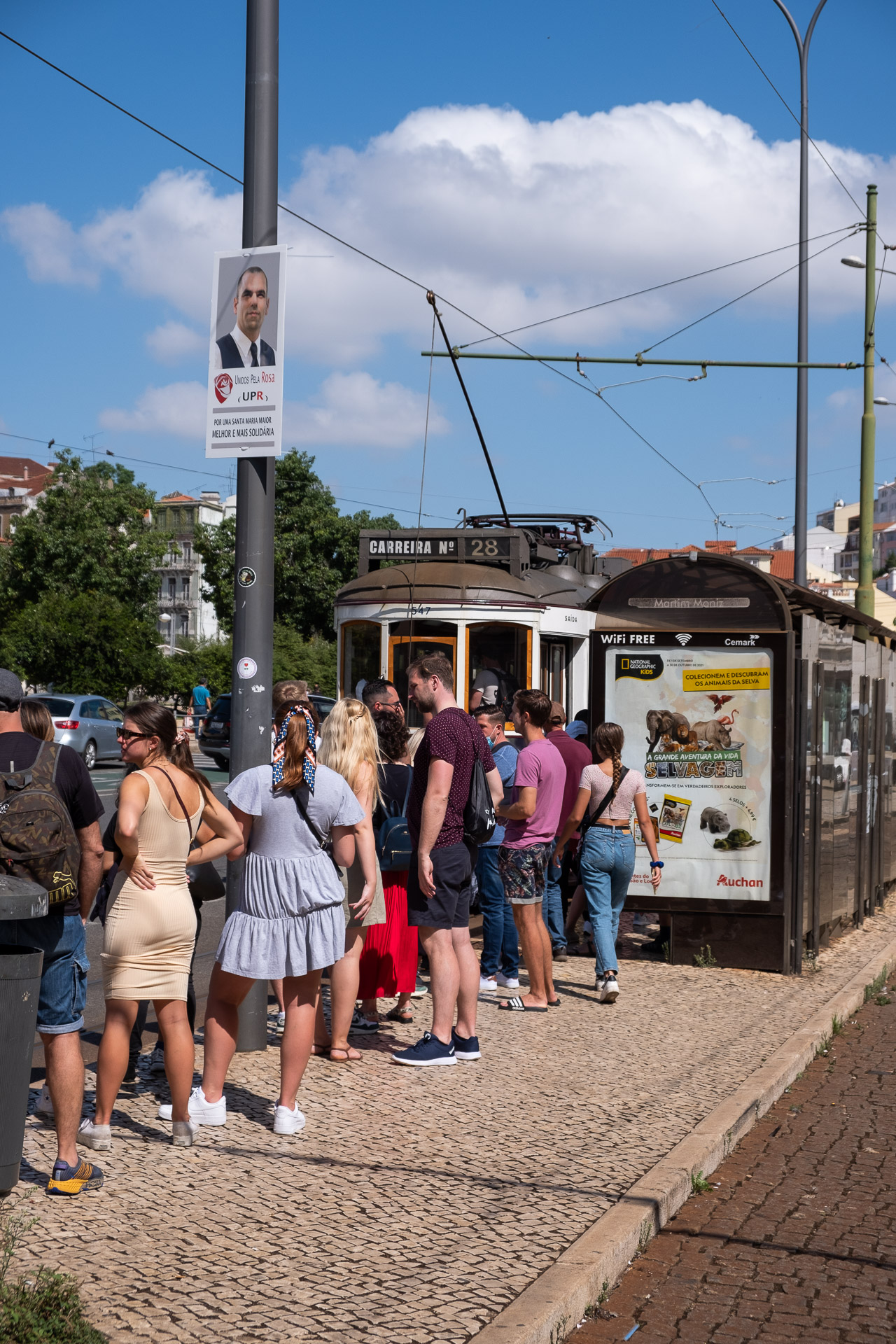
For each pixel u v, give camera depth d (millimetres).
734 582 9477
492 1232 4184
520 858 7570
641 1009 7773
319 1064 6332
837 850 10836
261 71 6547
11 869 4223
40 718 4586
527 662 13258
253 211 6562
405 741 7633
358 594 13672
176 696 52844
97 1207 4238
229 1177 4598
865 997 8766
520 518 16859
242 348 6523
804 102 18500
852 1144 5629
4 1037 4105
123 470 77125
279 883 5145
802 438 18219
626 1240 4211
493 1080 6098
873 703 12898
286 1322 3434
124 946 4789
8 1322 3094
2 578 50656
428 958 6414
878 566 127188
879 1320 3879
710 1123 5473
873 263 18203
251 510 6559
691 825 9344
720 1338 3723
